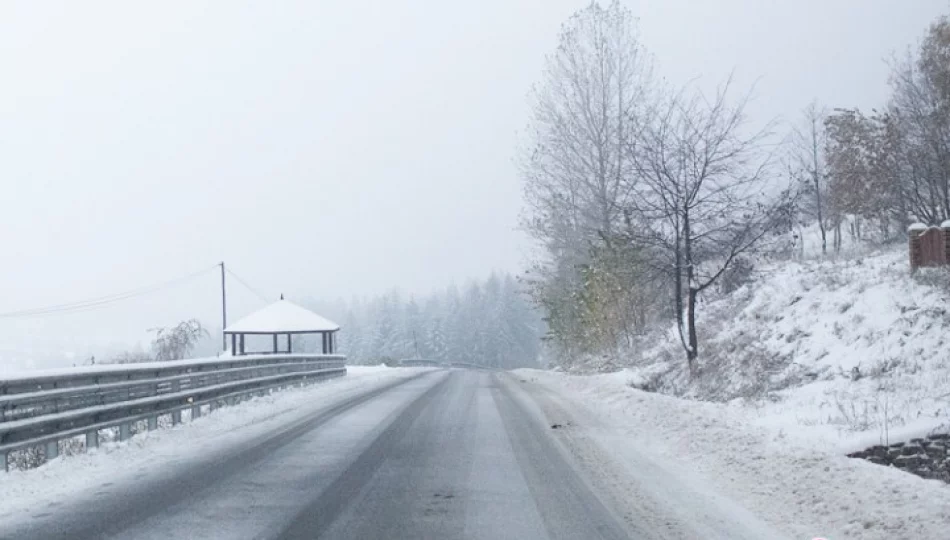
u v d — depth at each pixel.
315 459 12.51
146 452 13.20
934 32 32.59
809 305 22.86
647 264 26.69
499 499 9.68
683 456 12.62
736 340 24.72
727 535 8.05
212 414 18.62
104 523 8.50
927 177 32.28
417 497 9.79
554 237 42.34
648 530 8.26
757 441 12.41
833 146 37.25
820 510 8.71
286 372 27.69
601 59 40.38
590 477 11.05
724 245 25.20
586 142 40.41
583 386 27.27
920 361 16.28
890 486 8.91
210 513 8.94
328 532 8.15
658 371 27.88
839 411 14.68
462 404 21.81
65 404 12.26
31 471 11.12
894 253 26.14
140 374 14.91
